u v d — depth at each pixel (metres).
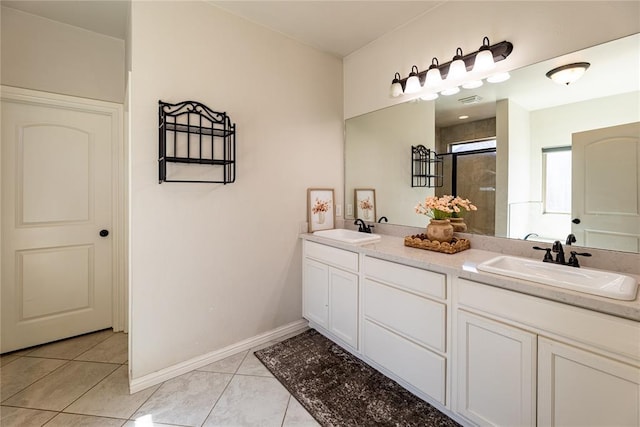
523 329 1.18
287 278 2.45
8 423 1.48
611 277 1.25
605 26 1.38
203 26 1.93
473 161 1.92
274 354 2.13
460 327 1.40
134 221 1.72
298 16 2.12
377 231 2.54
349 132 2.74
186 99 1.87
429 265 1.51
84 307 2.44
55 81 2.20
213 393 1.71
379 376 1.86
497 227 1.82
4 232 2.11
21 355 2.12
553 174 1.59
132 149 1.70
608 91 1.40
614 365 0.97
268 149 2.29
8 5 2.00
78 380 1.84
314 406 1.60
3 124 2.07
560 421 1.09
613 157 1.40
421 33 2.12
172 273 1.86
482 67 1.69
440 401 1.48
